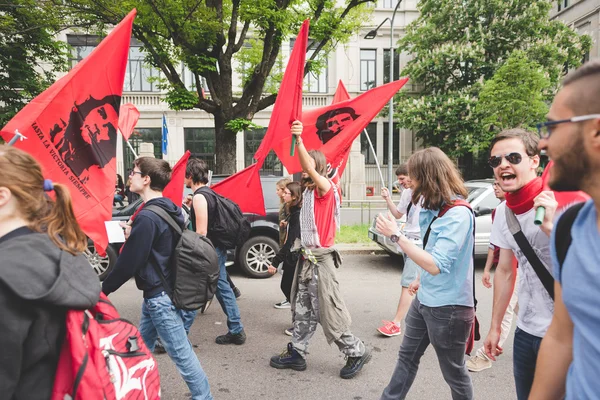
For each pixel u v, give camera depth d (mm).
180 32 9273
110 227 4719
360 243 9023
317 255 3258
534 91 13711
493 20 18578
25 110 2240
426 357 3805
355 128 3889
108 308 1472
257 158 3709
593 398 912
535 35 18125
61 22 9922
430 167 2205
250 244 6613
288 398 3076
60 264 1224
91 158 2473
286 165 4004
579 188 960
